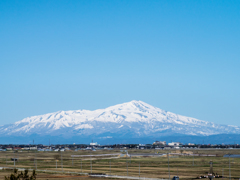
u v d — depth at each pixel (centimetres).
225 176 14925
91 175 15500
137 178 14150
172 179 13475
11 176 6731
